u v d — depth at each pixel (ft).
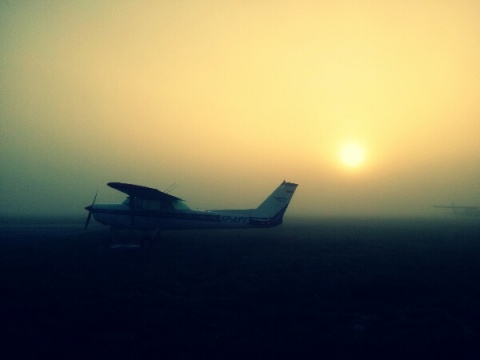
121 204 67.67
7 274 35.60
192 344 18.60
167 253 55.52
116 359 16.57
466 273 40.60
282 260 49.78
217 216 70.18
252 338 19.80
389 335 20.66
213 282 34.76
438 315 25.22
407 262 48.52
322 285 33.60
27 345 17.99
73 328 20.83
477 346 18.70
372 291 31.83
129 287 31.63
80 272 37.68
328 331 21.43
